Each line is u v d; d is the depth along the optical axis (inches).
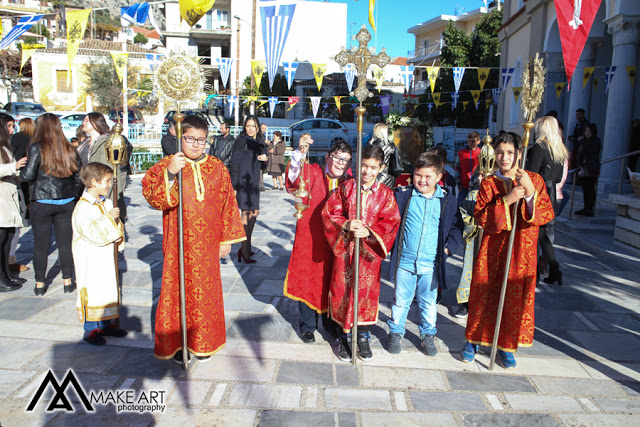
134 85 1050.1
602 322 176.7
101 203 148.7
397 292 147.5
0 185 186.4
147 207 404.5
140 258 246.8
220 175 133.8
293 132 855.1
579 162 336.2
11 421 108.1
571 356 149.1
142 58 1088.2
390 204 136.8
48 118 177.6
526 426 111.5
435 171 142.9
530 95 124.5
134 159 647.8
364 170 135.0
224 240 136.9
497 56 1010.7
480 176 165.5
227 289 203.0
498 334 134.7
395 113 673.0
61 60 1112.8
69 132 743.1
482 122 927.7
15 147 238.4
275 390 123.6
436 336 162.1
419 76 1502.2
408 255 145.3
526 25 553.6
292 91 1008.9
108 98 1067.3
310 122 858.8
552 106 481.7
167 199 121.8
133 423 108.6
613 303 196.1
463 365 140.9
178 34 1314.0
